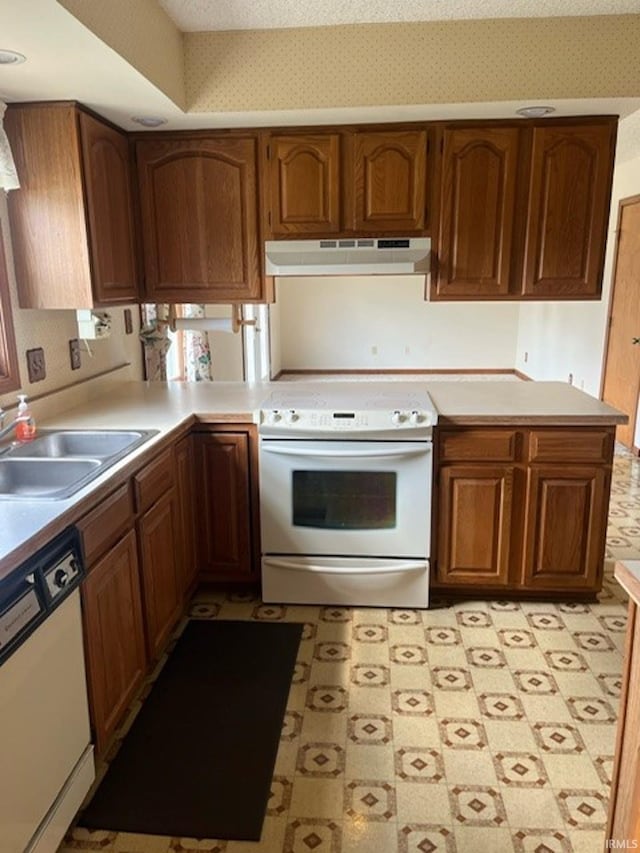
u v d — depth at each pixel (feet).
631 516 12.64
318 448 8.52
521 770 6.10
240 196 9.07
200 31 7.84
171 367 13.78
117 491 6.21
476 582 9.05
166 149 9.00
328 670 7.67
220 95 8.03
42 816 4.87
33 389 8.04
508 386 10.36
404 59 7.85
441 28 7.75
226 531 9.21
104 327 8.79
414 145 8.72
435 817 5.57
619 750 4.42
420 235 8.99
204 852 5.28
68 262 7.69
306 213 9.02
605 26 7.62
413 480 8.55
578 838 5.36
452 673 7.59
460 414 8.47
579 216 8.80
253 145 8.91
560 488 8.66
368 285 27.63
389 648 8.10
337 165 8.85
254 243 9.19
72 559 5.22
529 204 8.81
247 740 6.53
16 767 4.47
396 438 8.46
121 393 10.05
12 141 7.44
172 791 5.89
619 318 17.61
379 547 8.84
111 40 5.78
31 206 7.56
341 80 7.95
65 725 5.22
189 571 8.87
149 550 7.14
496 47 7.75
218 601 9.36
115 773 6.11
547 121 8.56
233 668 7.73
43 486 6.74
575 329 21.08
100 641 5.83
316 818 5.57
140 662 6.93
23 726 4.55
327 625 8.66
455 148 8.69
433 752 6.33
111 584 6.06
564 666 7.72
